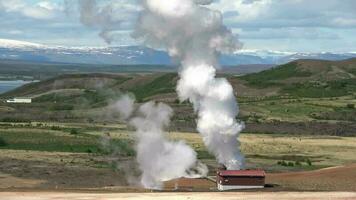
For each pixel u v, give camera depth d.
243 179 128.50
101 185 146.75
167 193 117.25
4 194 112.31
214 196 112.75
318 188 127.56
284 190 124.12
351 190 124.12
